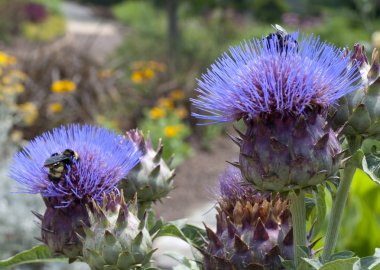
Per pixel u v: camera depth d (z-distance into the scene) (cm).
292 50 36
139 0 414
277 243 38
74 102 147
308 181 34
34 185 43
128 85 166
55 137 44
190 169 137
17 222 86
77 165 42
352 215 73
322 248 40
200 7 246
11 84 137
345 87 35
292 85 35
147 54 224
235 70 36
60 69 156
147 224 45
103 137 43
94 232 39
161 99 158
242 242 38
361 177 72
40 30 311
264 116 35
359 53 38
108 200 40
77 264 86
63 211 42
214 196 45
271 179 34
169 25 233
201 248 41
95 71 162
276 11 267
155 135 135
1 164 98
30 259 44
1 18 307
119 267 39
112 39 298
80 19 406
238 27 254
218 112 37
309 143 34
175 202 122
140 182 45
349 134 38
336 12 292
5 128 112
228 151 150
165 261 91
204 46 230
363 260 33
